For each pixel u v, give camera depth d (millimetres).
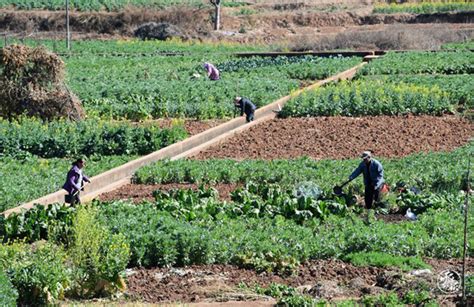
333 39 170125
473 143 91562
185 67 146125
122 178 81938
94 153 91438
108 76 135250
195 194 70750
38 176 79750
